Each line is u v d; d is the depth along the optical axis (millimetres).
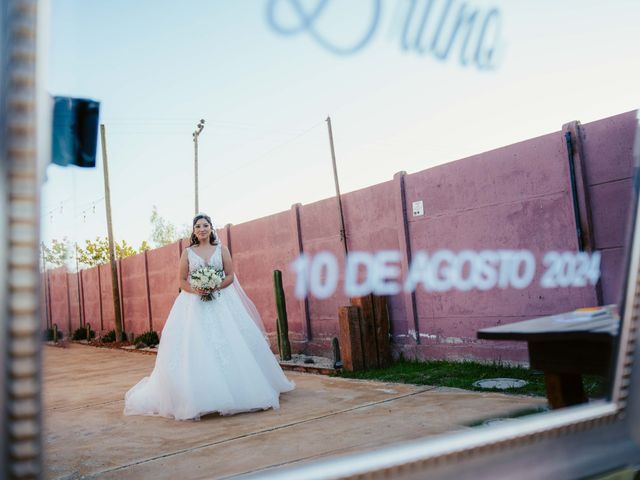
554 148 4734
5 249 962
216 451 3023
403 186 6141
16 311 962
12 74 974
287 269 7945
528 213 4957
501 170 5172
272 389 4199
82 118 1199
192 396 3922
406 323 6133
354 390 4668
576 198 4543
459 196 5562
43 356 1004
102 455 3127
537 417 1607
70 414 4477
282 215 8023
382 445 2871
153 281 12531
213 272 4219
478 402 3773
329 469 1267
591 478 1618
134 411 4328
